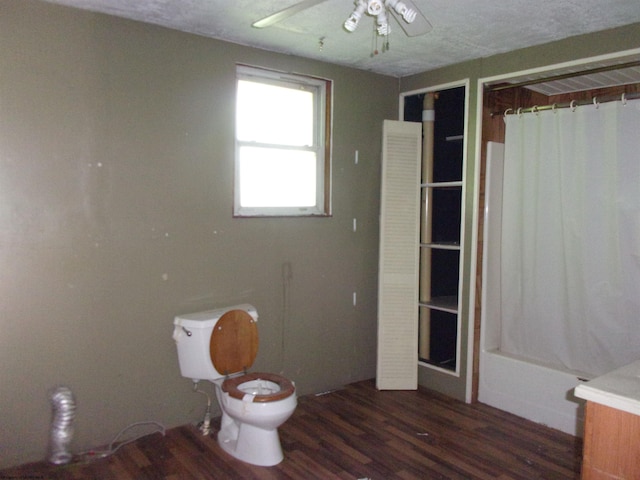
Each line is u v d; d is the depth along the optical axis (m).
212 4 2.46
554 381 3.07
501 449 2.81
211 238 3.04
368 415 3.23
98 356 2.70
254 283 3.23
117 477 2.46
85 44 2.56
